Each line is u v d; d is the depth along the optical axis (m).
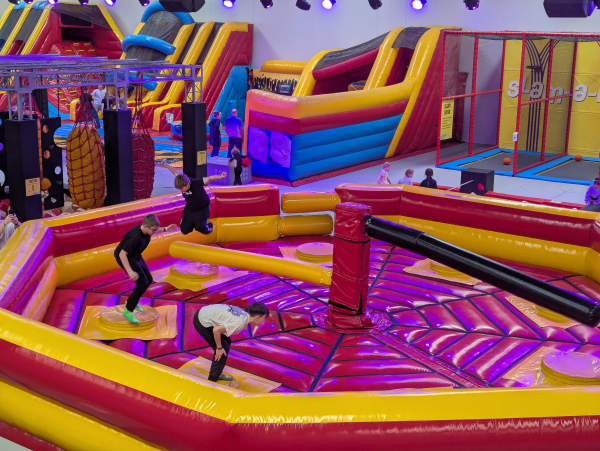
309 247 9.14
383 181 12.72
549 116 19.59
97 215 8.41
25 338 4.89
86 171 12.62
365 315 6.83
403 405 3.96
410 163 18.47
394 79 20.50
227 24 24.97
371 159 18.62
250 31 25.97
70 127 23.02
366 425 3.88
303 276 7.67
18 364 4.80
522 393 4.00
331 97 16.27
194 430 3.96
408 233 6.09
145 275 6.64
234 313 5.29
